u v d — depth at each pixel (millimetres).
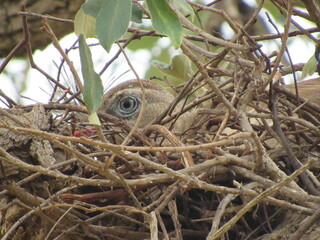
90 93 6000
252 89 7227
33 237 7586
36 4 10703
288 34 7340
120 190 7355
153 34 8047
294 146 7852
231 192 6629
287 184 6691
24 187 7348
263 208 7742
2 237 7285
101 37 6020
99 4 6680
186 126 9117
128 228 7801
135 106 9453
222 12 7191
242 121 7117
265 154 6953
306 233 7289
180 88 9500
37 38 10883
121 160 7242
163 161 7402
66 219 7473
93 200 7465
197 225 7863
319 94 9531
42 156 7316
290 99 8125
